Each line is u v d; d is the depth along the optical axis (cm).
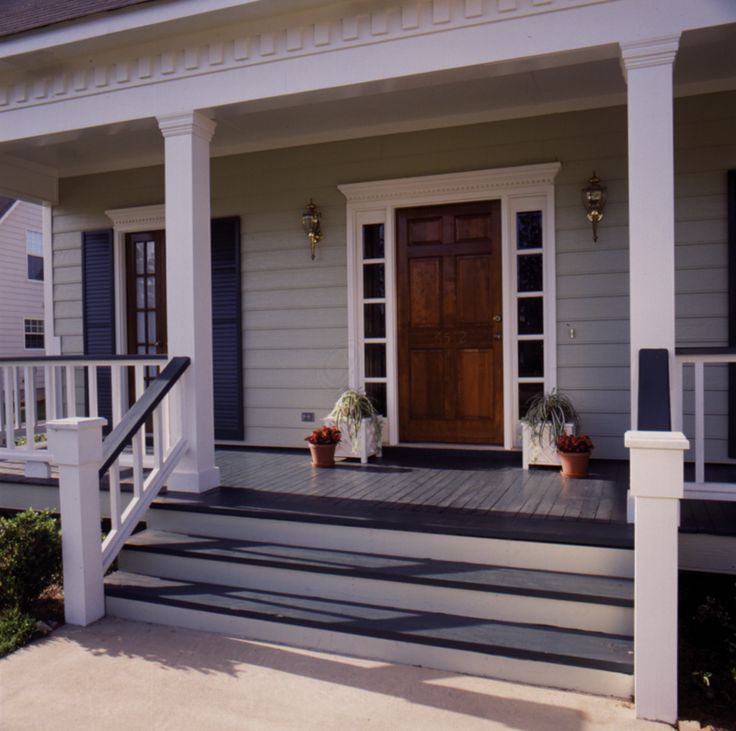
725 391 507
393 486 461
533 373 562
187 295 448
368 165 599
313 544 388
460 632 313
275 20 425
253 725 271
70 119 484
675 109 511
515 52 382
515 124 553
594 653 292
